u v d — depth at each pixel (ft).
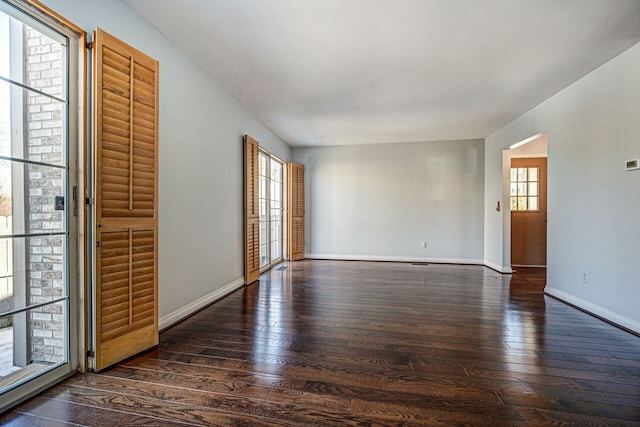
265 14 7.11
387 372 6.06
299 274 15.99
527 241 18.78
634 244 8.26
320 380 5.76
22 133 5.38
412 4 6.70
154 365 6.28
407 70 9.89
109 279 6.13
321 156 21.34
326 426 4.50
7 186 5.27
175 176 8.60
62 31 5.52
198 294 9.86
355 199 20.92
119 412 4.79
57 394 5.24
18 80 5.32
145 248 6.92
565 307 10.44
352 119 15.19
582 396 5.28
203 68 9.90
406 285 13.55
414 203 20.12
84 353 5.91
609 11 6.85
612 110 9.03
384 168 20.53
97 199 5.87
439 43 8.29
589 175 9.97
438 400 5.15
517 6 6.73
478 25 7.45
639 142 8.13
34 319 5.57
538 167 18.58
